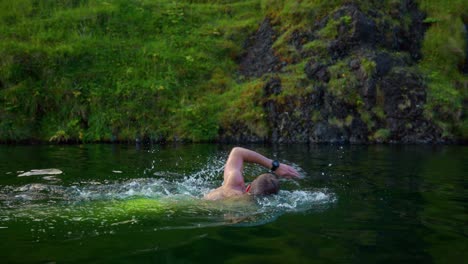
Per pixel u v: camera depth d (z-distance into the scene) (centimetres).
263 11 1400
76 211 331
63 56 1148
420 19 1236
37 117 1052
